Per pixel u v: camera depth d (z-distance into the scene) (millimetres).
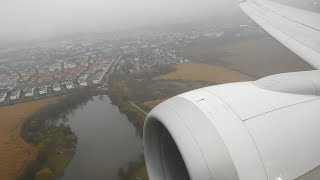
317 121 4191
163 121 4113
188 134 3842
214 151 3719
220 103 4238
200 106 4180
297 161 3879
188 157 3695
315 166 3924
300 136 4016
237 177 3672
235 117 4043
